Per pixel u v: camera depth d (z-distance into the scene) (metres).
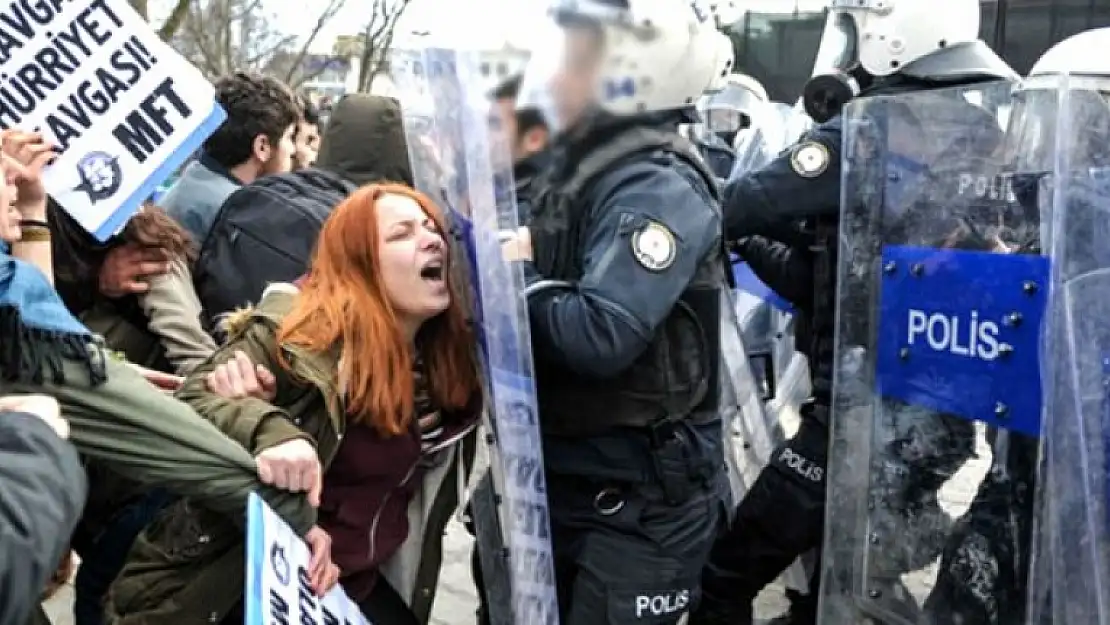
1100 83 1.83
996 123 2.05
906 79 2.84
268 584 1.61
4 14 2.00
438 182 2.05
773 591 3.80
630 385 2.17
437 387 2.09
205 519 1.88
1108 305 1.84
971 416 2.09
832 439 2.40
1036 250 1.98
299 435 1.81
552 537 2.30
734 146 5.20
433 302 2.00
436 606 3.57
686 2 2.08
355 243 1.96
